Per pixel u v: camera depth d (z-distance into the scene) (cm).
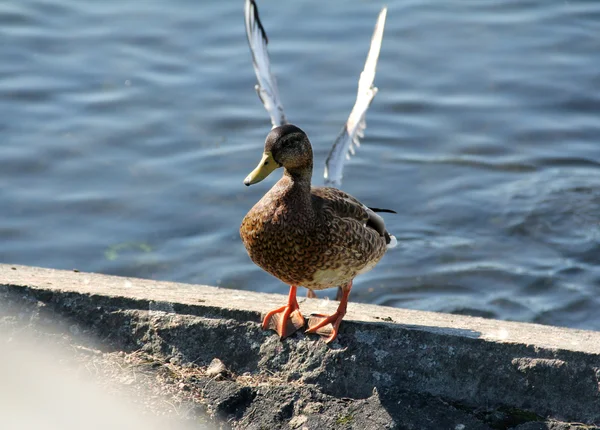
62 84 1434
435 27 1585
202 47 1530
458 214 1198
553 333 675
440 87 1450
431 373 621
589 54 1511
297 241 641
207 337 653
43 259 1128
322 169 1286
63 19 1590
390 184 1256
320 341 641
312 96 1425
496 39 1555
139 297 668
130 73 1464
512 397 610
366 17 1605
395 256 1124
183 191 1242
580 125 1367
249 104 1412
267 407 607
